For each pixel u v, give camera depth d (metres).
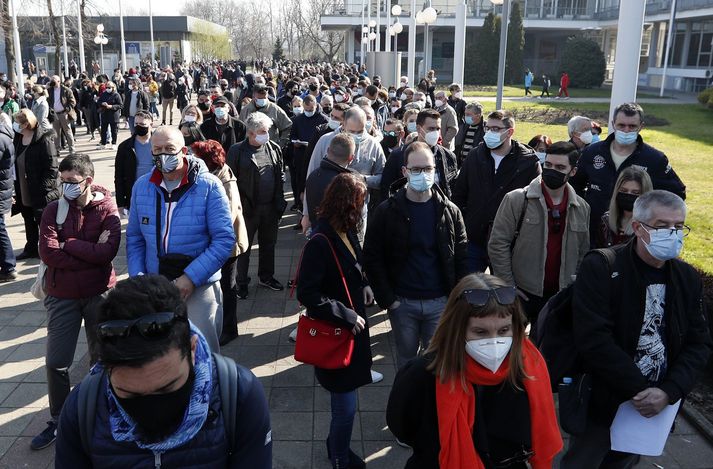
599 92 44.16
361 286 3.56
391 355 5.33
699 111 28.11
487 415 2.24
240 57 103.19
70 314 3.92
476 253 5.35
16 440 4.02
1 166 6.82
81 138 19.81
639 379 2.77
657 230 2.73
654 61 50.22
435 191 4.00
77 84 24.22
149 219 3.71
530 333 4.39
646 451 2.88
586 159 4.93
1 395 4.59
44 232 3.83
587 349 2.84
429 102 14.78
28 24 35.22
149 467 1.73
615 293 2.85
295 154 9.41
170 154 3.59
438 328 2.27
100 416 1.73
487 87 46.47
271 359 5.20
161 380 1.59
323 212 3.48
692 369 2.86
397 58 25.17
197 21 62.75
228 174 5.11
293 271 7.43
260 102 10.07
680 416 4.33
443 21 54.19
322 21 55.09
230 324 5.48
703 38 43.66
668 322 2.86
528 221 4.28
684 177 12.66
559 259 4.32
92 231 3.89
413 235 3.89
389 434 4.14
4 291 6.73
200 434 1.77
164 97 23.72
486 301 2.15
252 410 1.86
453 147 10.19
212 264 3.61
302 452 3.91
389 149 8.49
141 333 1.54
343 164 5.06
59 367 3.92
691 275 2.90
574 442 3.12
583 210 4.29
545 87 38.69
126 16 58.62
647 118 23.41
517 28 50.75
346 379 3.45
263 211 6.51
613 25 53.03
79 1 36.06
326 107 10.98
